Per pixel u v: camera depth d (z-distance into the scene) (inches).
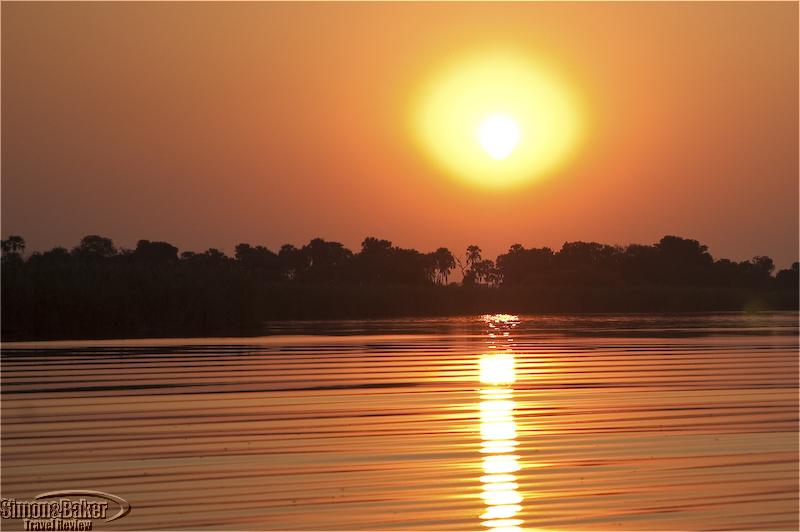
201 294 3043.8
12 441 987.9
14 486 815.1
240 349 2176.4
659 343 2389.3
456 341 2484.0
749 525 725.9
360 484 821.2
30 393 1350.9
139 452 937.5
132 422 1106.1
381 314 4507.9
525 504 768.9
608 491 804.6
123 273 2984.7
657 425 1083.3
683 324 3555.6
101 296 2822.3
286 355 2001.7
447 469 872.3
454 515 741.9
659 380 1513.3
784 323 3614.7
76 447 958.4
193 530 706.8
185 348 2204.7
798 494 798.5
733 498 788.0
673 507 762.8
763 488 815.1
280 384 1465.3
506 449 954.1
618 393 1355.8
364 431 1050.1
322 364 1793.8
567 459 911.7
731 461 903.7
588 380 1518.2
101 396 1320.1
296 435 1026.7
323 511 748.6
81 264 2930.6
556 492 800.9
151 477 844.0
